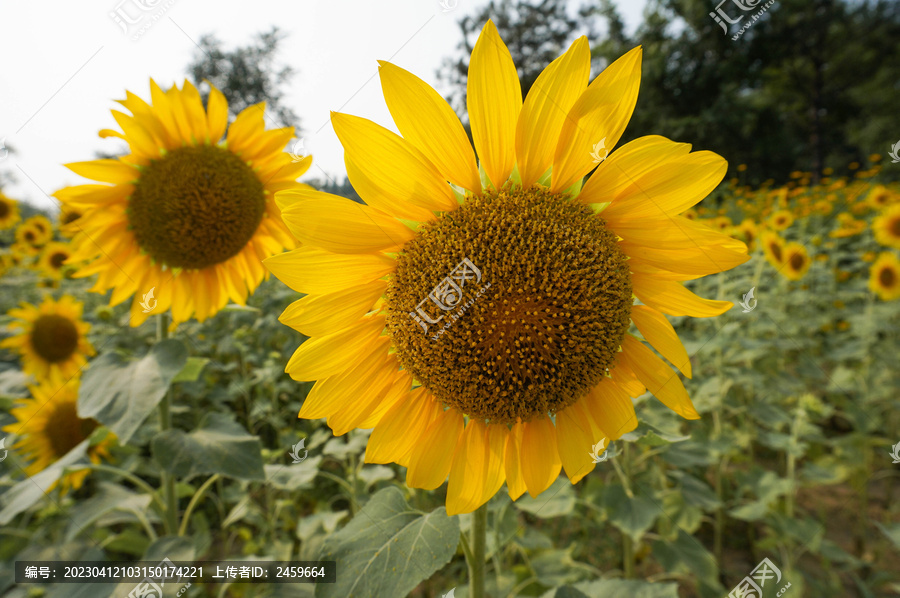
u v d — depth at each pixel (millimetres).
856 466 2082
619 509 2230
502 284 1203
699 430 2430
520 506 2104
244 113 2053
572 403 1290
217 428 2209
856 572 2068
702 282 3033
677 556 2332
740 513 2273
